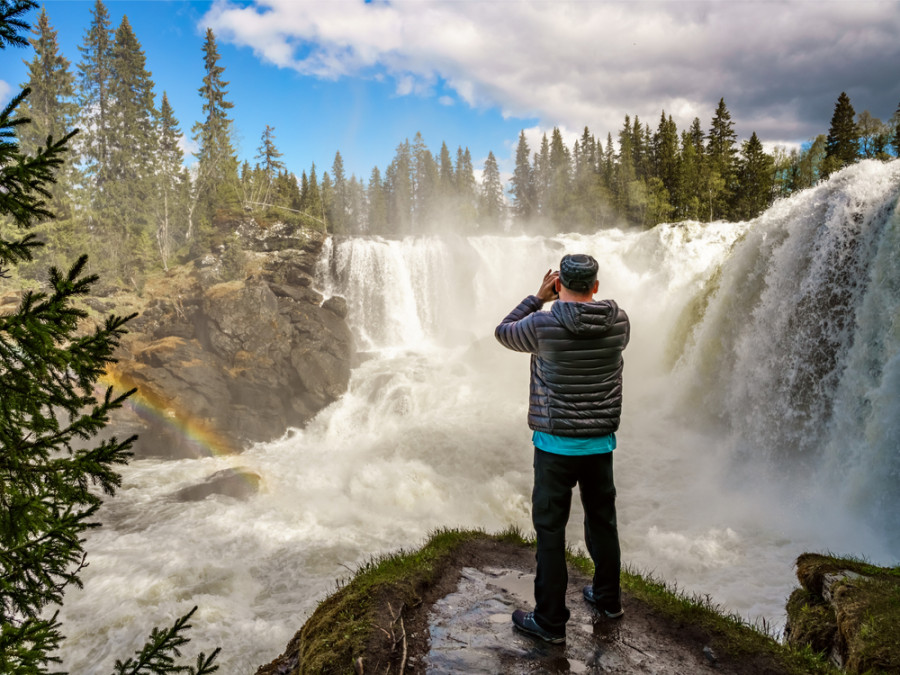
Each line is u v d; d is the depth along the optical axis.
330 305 35.72
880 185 14.55
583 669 3.38
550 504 3.53
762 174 64.19
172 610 10.52
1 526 2.60
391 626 3.81
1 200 2.67
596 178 75.19
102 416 2.91
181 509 16.64
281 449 26.17
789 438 15.73
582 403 3.40
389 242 39.41
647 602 4.27
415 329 38.22
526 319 3.46
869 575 5.80
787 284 16.73
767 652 3.61
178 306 32.91
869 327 13.72
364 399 28.81
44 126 51.97
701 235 32.91
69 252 41.16
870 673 3.84
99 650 9.33
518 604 4.27
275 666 4.26
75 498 2.86
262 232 40.44
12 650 2.50
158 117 63.25
